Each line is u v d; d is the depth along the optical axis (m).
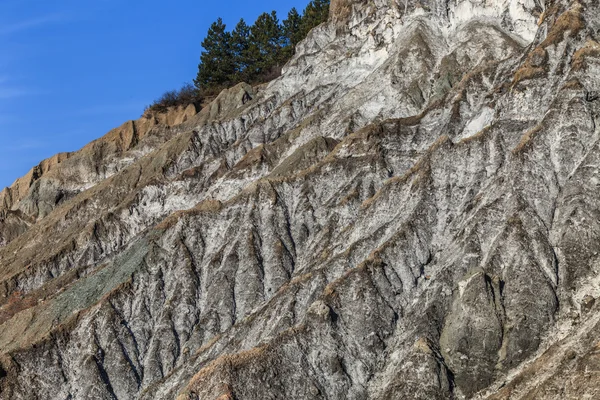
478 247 51.44
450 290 50.28
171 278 64.44
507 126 58.97
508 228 50.97
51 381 59.34
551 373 43.16
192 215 67.62
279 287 60.78
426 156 59.53
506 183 54.06
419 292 52.69
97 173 99.00
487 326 47.28
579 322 46.38
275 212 65.50
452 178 57.88
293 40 111.31
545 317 47.31
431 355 46.72
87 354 59.97
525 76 61.12
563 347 44.31
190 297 62.31
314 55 91.12
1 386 58.75
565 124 55.00
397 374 46.94
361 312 51.50
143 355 60.31
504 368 46.25
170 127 99.88
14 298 73.38
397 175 65.38
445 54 78.88
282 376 48.91
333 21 95.69
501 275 49.50
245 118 89.19
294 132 78.00
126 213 78.62
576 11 63.75
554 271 49.12
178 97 108.38
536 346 46.44
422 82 76.12
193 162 86.31
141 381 58.91
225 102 98.75
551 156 54.38
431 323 49.06
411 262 53.78
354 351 50.28
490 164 57.62
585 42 61.50
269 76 107.56
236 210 67.12
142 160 88.69
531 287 48.31
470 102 67.38
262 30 115.50
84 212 86.12
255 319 56.41
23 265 82.12
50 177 99.38
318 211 65.31
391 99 76.12
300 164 72.00
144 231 71.31
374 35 85.94
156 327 61.50
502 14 79.75
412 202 57.47
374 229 58.53
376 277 52.84
